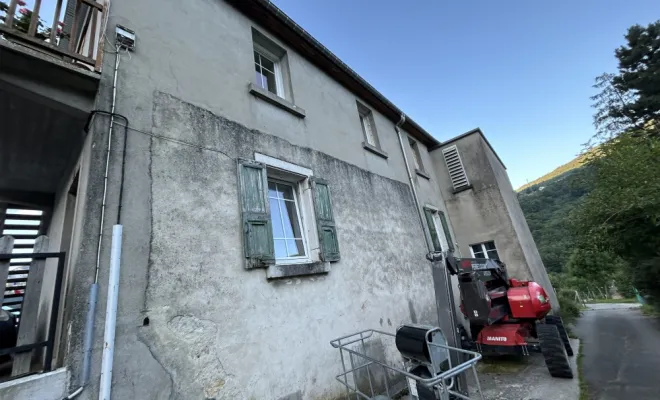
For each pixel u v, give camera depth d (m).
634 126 18.16
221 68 4.51
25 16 4.65
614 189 8.75
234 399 3.10
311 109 6.07
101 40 3.23
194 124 3.81
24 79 2.79
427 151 11.79
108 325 2.50
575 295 24.52
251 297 3.60
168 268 3.02
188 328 2.98
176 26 4.12
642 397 4.21
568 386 4.90
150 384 2.62
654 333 8.50
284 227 4.82
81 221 2.69
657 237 8.81
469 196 10.87
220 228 3.59
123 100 3.23
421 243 7.83
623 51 20.20
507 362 6.61
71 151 4.09
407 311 6.19
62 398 2.20
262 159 4.50
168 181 3.31
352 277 5.22
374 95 8.27
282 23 5.77
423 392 3.10
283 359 3.68
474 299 6.11
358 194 6.33
